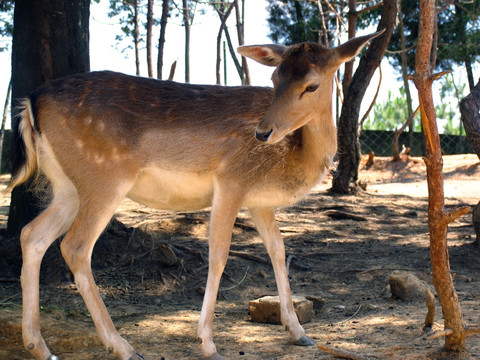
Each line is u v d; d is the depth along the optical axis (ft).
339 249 23.22
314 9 59.26
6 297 16.03
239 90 12.85
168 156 12.39
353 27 35.27
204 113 12.45
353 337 12.96
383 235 26.04
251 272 19.85
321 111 11.97
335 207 31.94
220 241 12.06
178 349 12.50
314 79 11.37
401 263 20.72
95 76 12.52
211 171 12.50
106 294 17.10
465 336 11.03
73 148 12.00
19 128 12.35
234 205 12.32
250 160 12.34
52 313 14.67
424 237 25.27
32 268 11.72
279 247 13.21
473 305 14.80
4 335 12.56
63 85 12.34
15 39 18.37
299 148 12.52
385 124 87.86
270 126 11.21
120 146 12.05
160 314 15.44
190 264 19.79
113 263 18.99
